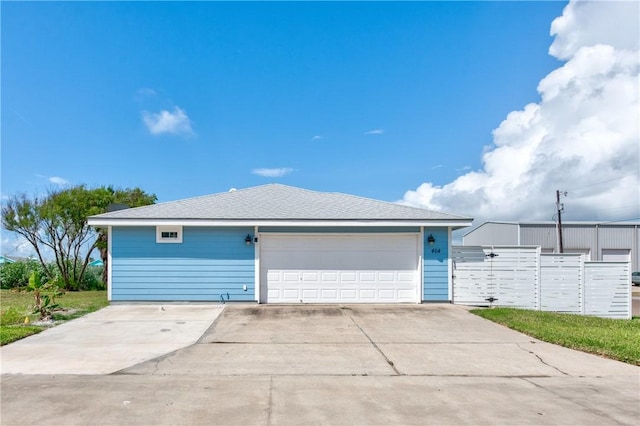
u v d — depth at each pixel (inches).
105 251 863.1
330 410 178.7
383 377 227.6
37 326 355.3
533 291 492.1
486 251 496.7
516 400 193.5
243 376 226.2
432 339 319.9
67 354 267.6
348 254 500.4
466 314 429.1
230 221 482.0
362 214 506.3
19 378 218.7
